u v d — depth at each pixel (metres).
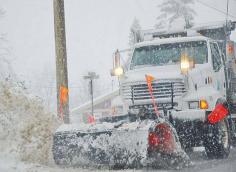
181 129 21.67
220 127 22.25
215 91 22.91
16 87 21.39
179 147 18.30
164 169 17.94
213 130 21.72
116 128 17.69
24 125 19.16
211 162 21.02
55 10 26.19
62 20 26.22
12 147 18.34
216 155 22.23
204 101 21.88
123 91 22.64
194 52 24.53
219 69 24.89
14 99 20.08
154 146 17.72
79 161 18.02
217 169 18.52
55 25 26.19
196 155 24.09
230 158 22.81
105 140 17.73
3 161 17.14
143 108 21.23
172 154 18.12
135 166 17.42
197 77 22.72
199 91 22.52
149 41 25.70
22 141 18.66
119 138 17.56
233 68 26.16
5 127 18.94
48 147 18.97
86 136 17.97
